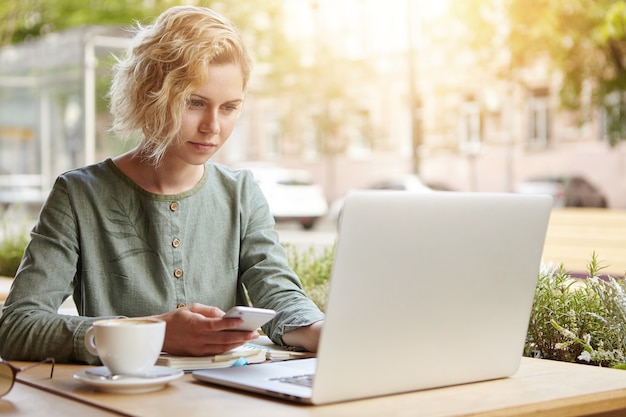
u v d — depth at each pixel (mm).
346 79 26797
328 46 26000
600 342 2613
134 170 2359
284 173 24406
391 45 29141
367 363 1700
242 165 32625
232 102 2227
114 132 2352
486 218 1837
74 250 2287
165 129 2199
